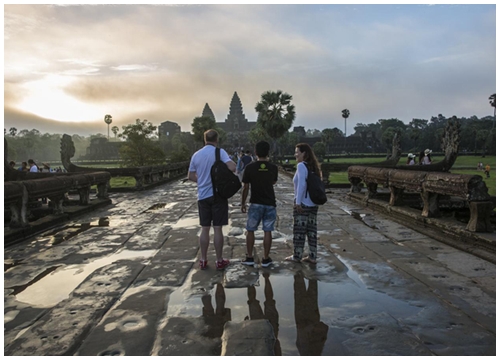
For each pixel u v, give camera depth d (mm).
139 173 16547
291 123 45281
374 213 9336
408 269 4699
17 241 6504
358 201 11312
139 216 9445
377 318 3314
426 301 3682
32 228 7094
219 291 4055
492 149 78375
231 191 4742
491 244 5086
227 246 6121
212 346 2863
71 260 5402
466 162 50156
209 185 4836
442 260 5066
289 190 15875
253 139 98125
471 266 4758
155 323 3289
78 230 7629
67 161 17203
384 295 3859
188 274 4664
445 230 6250
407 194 11695
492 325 3158
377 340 2918
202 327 3195
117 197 14422
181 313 3496
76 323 3320
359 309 3521
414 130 109312
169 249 5973
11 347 2912
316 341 2914
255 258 5387
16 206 6840
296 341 2920
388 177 8898
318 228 7406
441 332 3045
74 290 4156
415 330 3084
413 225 7441
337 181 20641
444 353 2717
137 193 15914
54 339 3031
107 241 6594
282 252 5676
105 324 3289
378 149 134375
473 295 3814
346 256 5375
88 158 145250
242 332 2955
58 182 8453
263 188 4836
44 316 3477
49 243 6477
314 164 5094
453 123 13227
